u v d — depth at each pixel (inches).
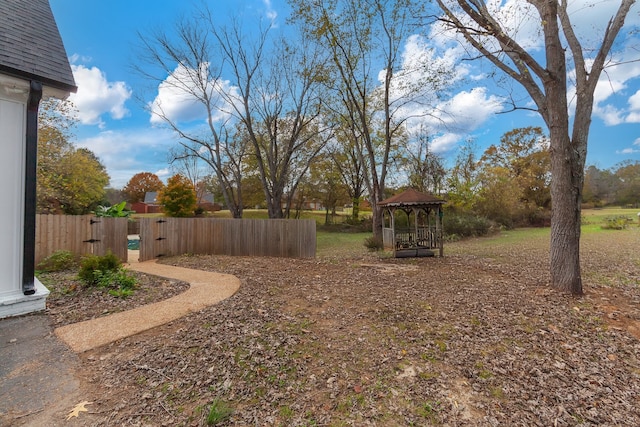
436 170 808.3
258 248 417.4
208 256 381.1
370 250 502.6
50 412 83.4
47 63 172.6
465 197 812.0
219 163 658.2
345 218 1115.3
